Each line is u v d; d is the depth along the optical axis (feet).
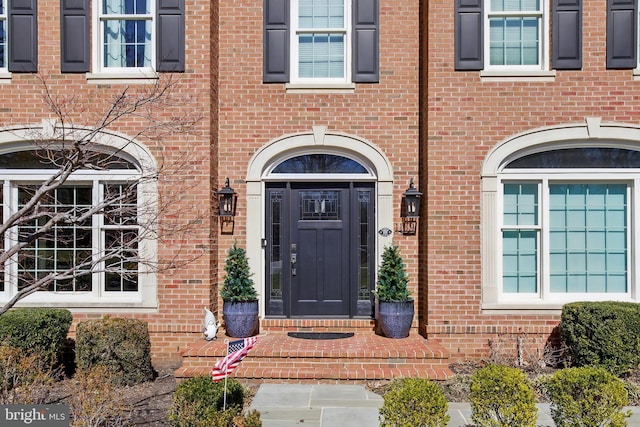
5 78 22.31
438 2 22.25
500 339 21.74
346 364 19.61
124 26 23.06
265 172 24.34
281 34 23.90
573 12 22.02
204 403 13.12
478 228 22.04
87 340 18.79
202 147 22.31
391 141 23.75
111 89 22.36
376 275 23.97
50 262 22.99
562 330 20.76
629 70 21.95
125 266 22.80
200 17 22.44
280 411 16.03
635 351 18.78
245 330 22.07
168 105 20.62
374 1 23.84
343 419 15.35
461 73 22.16
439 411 12.59
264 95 23.91
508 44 22.72
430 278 21.97
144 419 15.43
